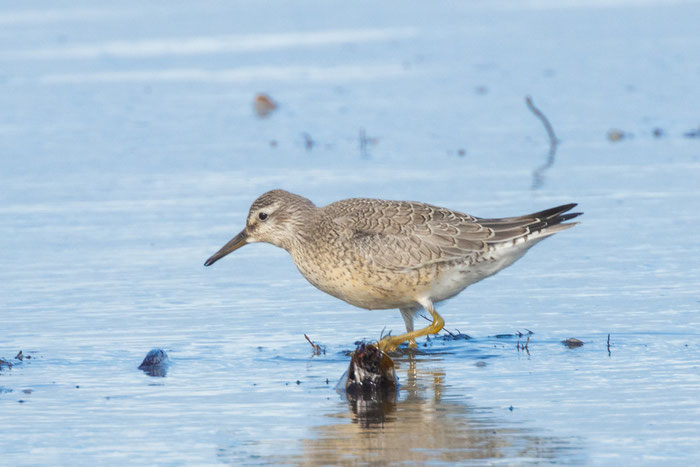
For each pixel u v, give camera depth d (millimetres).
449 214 11688
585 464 7742
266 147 22406
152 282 13891
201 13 42125
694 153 20609
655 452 7918
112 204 18125
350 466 7840
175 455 8141
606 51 32000
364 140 22688
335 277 11742
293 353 11078
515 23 38188
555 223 11539
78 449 8289
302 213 12086
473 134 23000
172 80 29984
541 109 25109
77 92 28516
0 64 32531
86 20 40719
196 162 21172
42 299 13109
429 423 8758
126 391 9797
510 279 13711
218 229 16438
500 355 10836
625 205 17016
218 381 10117
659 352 10664
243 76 30297
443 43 34500
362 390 9688
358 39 35781
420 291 11516
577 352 10789
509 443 8211
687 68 28969
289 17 40969
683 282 13156
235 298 13234
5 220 17203
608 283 13266
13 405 9383
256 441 8430
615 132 22344
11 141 23297
